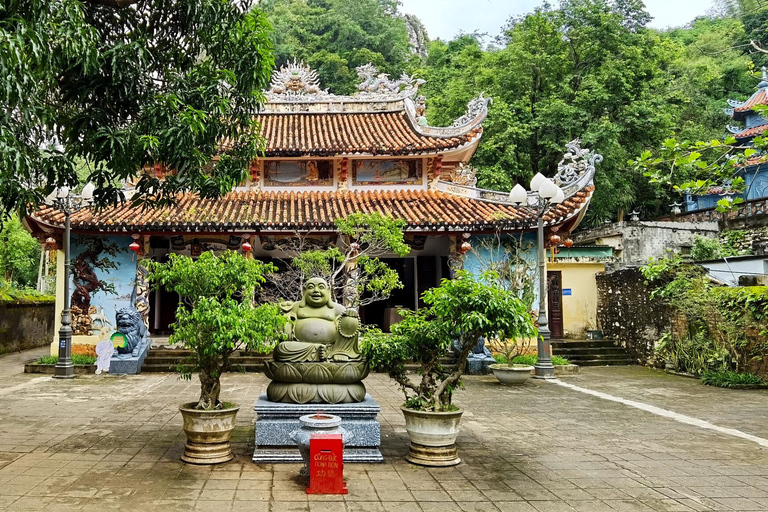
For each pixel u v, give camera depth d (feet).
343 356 25.84
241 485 21.36
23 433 29.53
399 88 74.95
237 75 28.04
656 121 90.74
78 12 22.33
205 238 63.36
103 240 58.49
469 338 25.46
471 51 108.88
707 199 110.22
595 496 20.75
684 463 25.16
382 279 48.47
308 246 61.82
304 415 24.64
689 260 58.65
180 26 27.81
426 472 23.53
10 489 20.56
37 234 55.62
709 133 109.81
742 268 61.11
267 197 64.23
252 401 39.17
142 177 28.40
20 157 19.69
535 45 98.53
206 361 24.61
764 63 120.47
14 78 18.33
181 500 19.66
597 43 96.53
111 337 52.85
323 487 20.62
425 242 69.62
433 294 25.29
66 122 26.45
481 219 57.57
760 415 35.86
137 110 26.89
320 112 73.05
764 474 23.59
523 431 31.35
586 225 110.22
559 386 47.55
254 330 23.97
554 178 58.75
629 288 64.03
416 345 25.40
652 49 100.78
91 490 20.56
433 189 65.62
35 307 84.99
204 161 27.99
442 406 24.93
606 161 90.58
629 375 54.19
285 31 166.61
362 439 24.97
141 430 30.30
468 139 63.46
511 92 98.73
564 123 91.09
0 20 18.89
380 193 65.31
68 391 43.04
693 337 53.42
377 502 19.88
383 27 176.55
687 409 37.81
